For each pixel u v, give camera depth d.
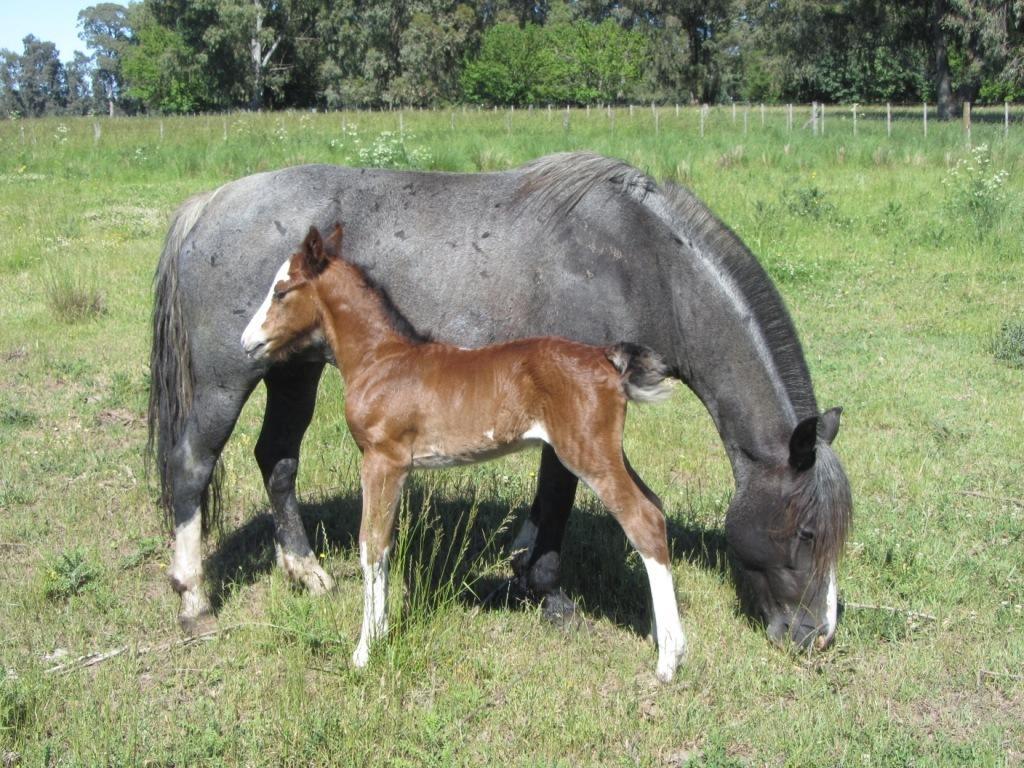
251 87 56.00
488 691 4.08
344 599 4.74
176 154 20.42
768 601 4.34
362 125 29.73
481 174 4.75
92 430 6.93
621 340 4.44
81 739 3.62
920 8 42.72
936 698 4.05
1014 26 38.56
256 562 5.26
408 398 4.06
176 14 56.31
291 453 4.99
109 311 9.69
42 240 12.52
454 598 4.47
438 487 5.95
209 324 4.66
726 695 4.02
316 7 57.88
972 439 6.69
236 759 3.64
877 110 46.00
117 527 5.58
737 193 15.48
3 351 8.49
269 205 4.68
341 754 3.60
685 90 63.84
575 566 5.20
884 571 5.00
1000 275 10.92
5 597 4.77
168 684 4.12
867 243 12.47
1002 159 19.06
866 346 8.70
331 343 4.26
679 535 5.49
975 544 5.30
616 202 4.45
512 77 60.06
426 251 4.57
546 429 3.96
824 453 4.05
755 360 4.27
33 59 112.69
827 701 3.96
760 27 52.50
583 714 3.86
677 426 7.11
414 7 60.81
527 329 4.52
